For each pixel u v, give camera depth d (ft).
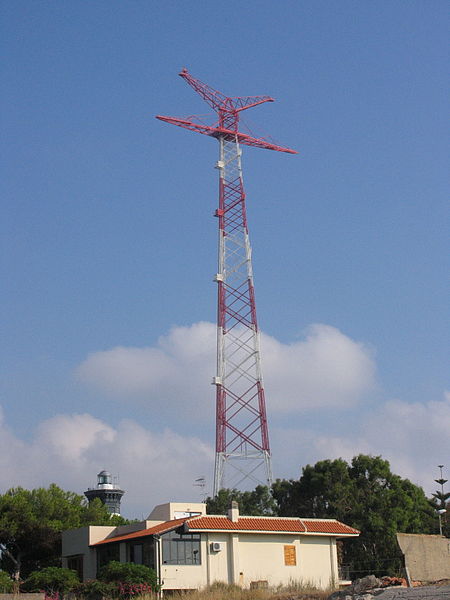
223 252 325.83
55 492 275.80
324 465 279.49
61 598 169.37
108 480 484.74
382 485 273.75
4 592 167.43
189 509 224.74
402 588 130.31
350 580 209.05
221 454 305.94
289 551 192.24
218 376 313.12
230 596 156.04
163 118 333.01
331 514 269.23
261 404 313.32
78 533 213.66
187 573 177.99
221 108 348.38
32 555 242.17
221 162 338.34
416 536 158.51
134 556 187.21
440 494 334.24
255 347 319.06
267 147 357.20
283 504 289.74
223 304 320.70
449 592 117.91
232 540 184.55
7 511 237.45
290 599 146.10
